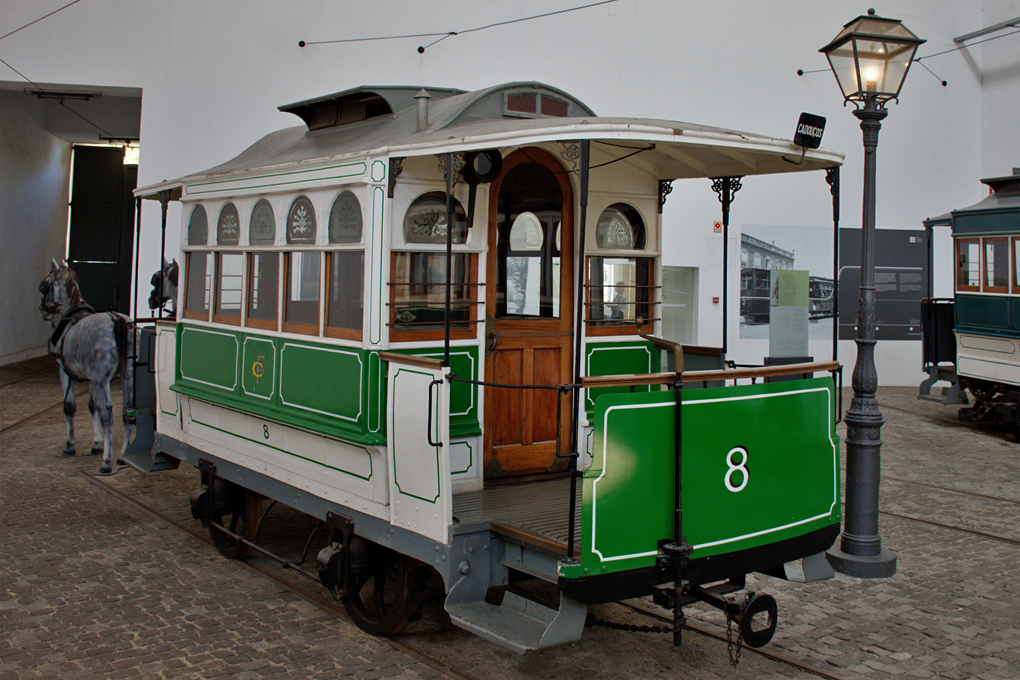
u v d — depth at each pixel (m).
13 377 15.55
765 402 4.05
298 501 5.12
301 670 4.24
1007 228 10.94
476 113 5.02
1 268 16.45
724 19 14.91
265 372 5.41
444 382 3.88
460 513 4.21
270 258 5.44
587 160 3.56
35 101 17.70
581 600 3.51
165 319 6.98
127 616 4.96
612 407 3.54
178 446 6.77
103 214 20.84
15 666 4.26
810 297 15.66
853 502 6.06
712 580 3.87
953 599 5.44
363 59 13.88
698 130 3.87
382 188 4.36
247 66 13.68
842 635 4.84
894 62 5.86
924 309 13.07
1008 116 15.92
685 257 14.86
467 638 4.70
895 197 16.02
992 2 16.03
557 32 14.27
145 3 13.45
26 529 6.75
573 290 5.25
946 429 11.93
